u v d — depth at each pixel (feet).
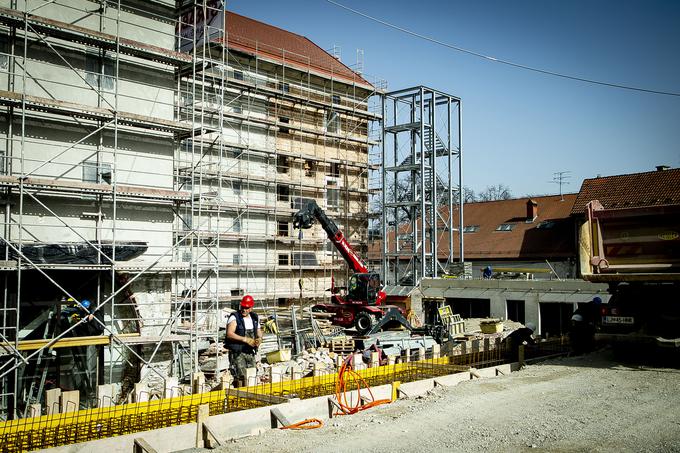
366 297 78.79
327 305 82.74
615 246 46.14
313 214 79.71
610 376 39.01
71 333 52.42
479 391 34.47
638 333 43.50
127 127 58.03
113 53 57.41
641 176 126.93
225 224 99.04
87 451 23.85
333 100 122.11
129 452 24.63
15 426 28.53
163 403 32.94
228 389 34.71
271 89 103.45
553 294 94.73
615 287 46.32
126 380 54.65
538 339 56.54
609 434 26.02
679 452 23.66
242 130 103.24
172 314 63.41
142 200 58.80
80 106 50.44
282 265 107.65
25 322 50.31
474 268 139.95
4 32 51.19
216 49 96.73
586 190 130.41
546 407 30.71
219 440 25.96
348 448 24.20
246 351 36.91
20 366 47.88
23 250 47.32
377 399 34.42
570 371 41.14
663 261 44.29
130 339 51.03
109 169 56.90
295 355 63.98
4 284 49.29
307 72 112.88
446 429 26.84
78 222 54.54
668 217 43.73
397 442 25.00
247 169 102.68
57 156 50.39
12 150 48.24
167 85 61.72
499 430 26.66
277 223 107.86
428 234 151.12
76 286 53.42
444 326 75.87
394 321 75.56
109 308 54.80
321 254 115.34
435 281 109.19
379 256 153.07
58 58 54.54
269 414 28.86
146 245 55.11
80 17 55.98
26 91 52.54
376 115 125.80
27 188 49.78
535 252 131.95
